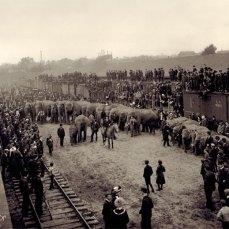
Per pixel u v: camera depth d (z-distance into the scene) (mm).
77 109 39031
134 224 14305
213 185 15070
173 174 20016
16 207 16641
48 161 24344
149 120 30578
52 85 76750
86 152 26188
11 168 19562
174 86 37312
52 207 16094
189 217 14641
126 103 42781
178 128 25672
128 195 17375
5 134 25078
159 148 25812
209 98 28578
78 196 17656
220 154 17625
